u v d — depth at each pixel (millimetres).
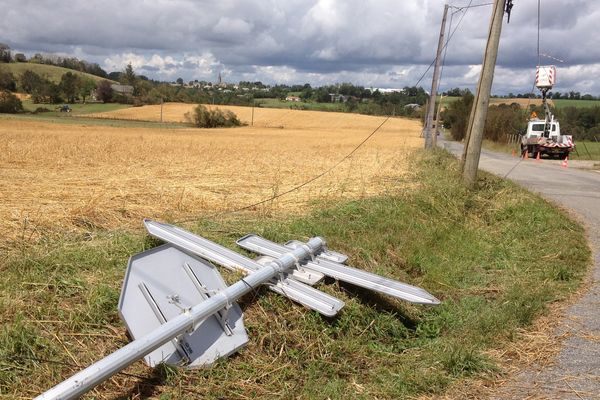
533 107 50844
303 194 9484
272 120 89062
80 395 2881
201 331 3914
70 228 5707
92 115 90562
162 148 22484
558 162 30984
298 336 4371
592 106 71750
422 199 9406
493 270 7074
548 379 4082
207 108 82250
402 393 3867
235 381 3721
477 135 11164
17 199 7000
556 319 5320
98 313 3898
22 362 3326
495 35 10773
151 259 4145
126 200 7457
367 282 5109
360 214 8117
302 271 5219
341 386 3893
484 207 10023
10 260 4512
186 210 7316
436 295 6012
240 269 4875
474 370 4219
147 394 3381
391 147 34688
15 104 91500
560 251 7734
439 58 24641
